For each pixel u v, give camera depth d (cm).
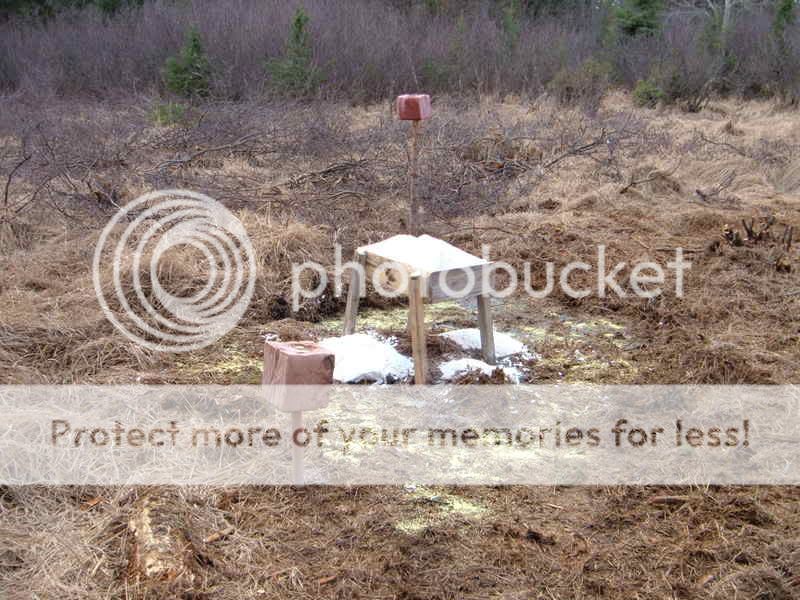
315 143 985
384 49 1625
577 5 2367
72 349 509
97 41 1730
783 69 1664
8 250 685
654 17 1903
